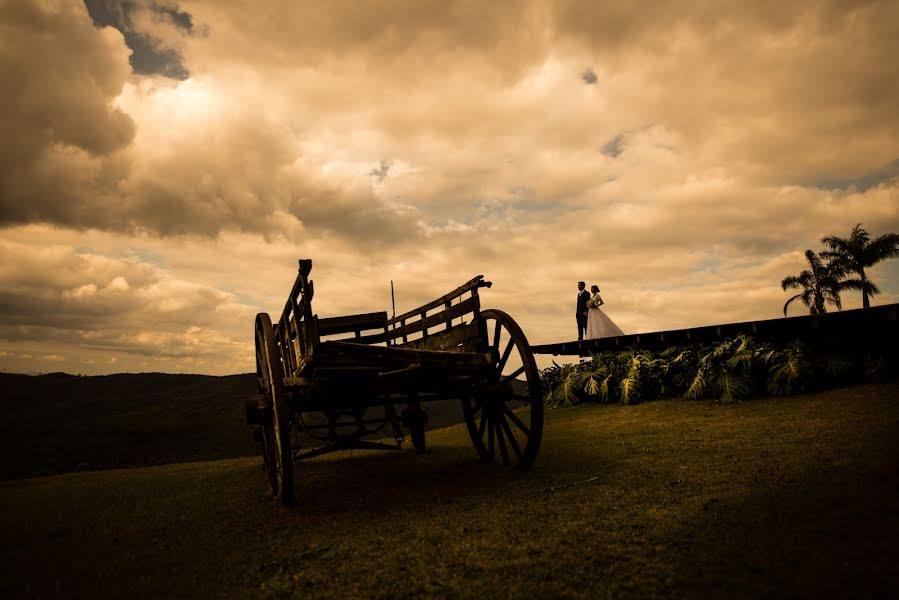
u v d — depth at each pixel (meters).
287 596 2.82
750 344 9.72
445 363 5.17
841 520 3.16
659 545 3.08
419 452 8.02
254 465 8.18
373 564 3.17
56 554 3.81
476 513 4.11
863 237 36.34
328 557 3.36
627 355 11.90
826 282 37.16
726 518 3.40
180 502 5.42
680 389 10.84
